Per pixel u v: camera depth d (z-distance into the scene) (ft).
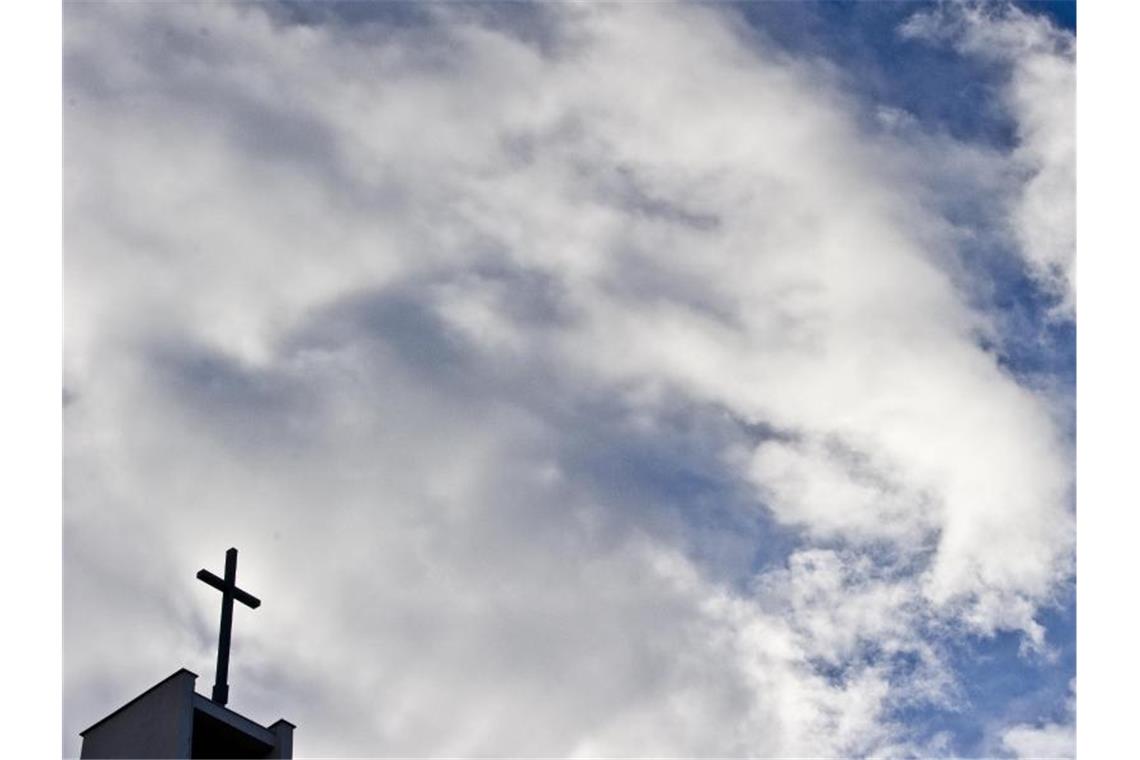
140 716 80.89
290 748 84.38
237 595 93.30
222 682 87.66
